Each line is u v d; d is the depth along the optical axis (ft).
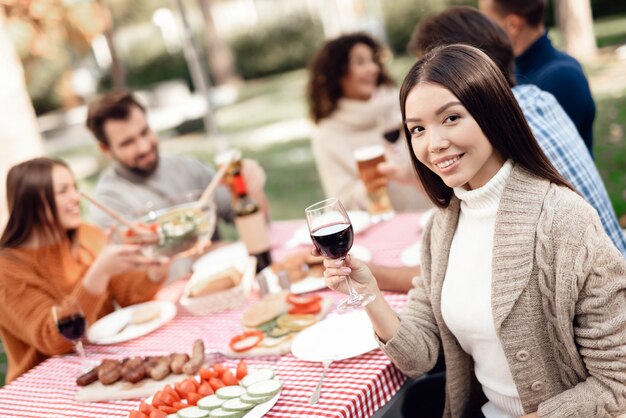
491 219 5.21
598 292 4.67
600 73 30.58
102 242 8.75
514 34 9.12
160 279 8.21
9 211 7.69
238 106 50.29
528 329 4.95
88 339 7.34
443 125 4.88
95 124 10.29
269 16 57.52
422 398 6.19
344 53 11.36
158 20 53.47
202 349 6.12
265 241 8.25
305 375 5.56
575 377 5.02
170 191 10.73
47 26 24.30
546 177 5.03
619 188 18.11
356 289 5.55
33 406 6.10
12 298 7.39
